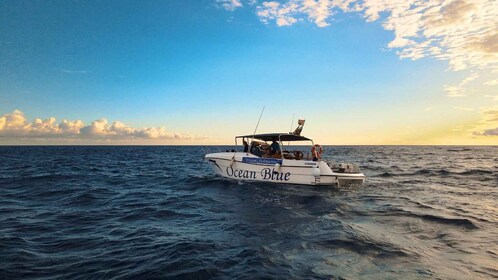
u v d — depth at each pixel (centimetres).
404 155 5553
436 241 636
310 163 1309
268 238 648
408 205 1017
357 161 3609
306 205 1002
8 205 1030
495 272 480
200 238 648
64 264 509
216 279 445
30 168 2491
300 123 1392
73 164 3028
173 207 993
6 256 543
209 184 1459
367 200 1100
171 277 450
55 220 827
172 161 3641
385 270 482
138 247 593
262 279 443
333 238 640
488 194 1261
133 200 1125
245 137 1465
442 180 1745
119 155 5481
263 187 1312
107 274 466
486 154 6088
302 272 470
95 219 839
